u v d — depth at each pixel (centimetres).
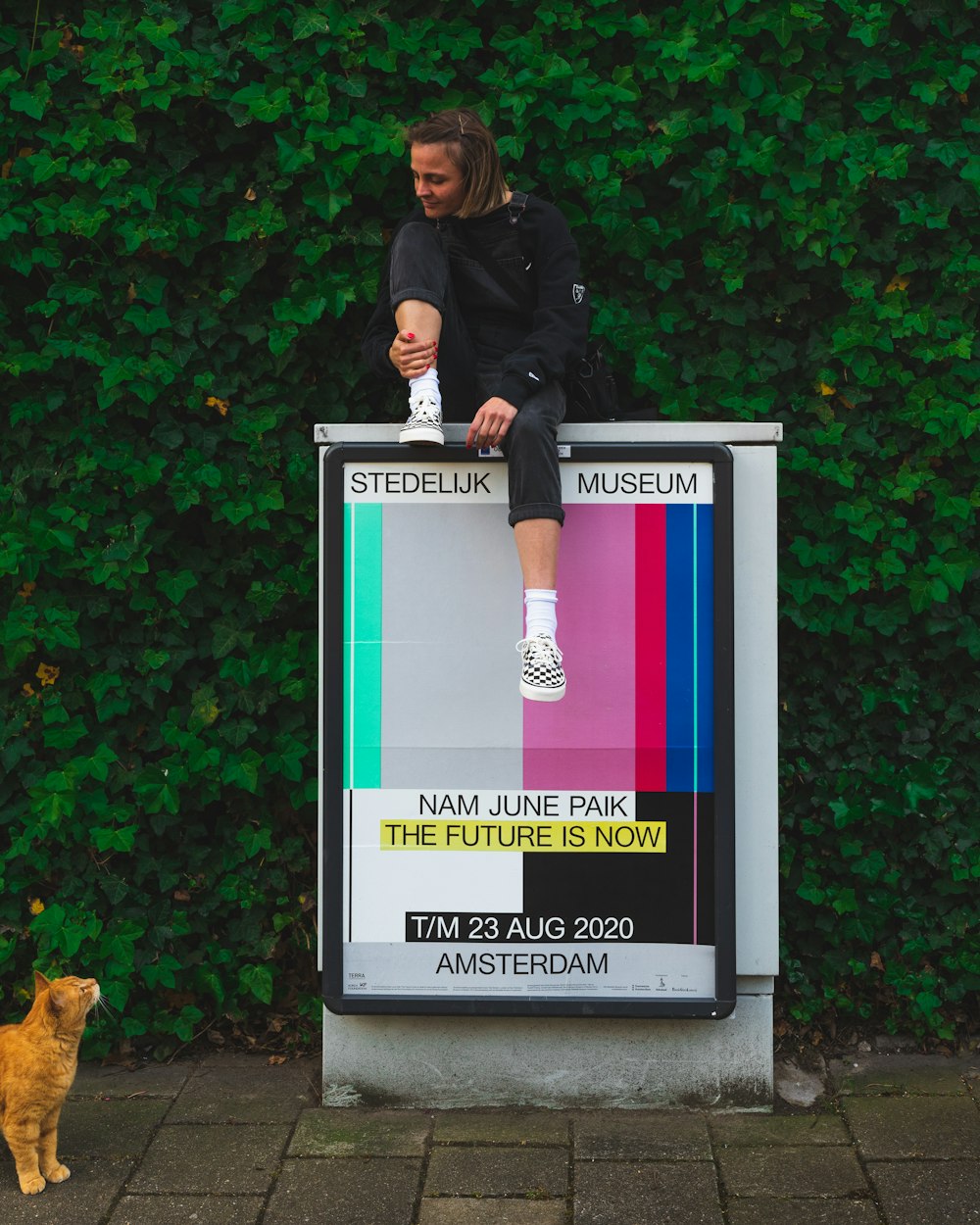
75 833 383
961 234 385
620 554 341
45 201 371
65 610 380
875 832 398
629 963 343
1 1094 307
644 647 341
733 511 342
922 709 395
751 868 349
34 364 375
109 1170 321
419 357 328
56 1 377
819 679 396
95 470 380
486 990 344
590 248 388
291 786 396
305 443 388
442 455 339
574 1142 334
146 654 384
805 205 381
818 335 390
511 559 341
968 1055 386
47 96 371
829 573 392
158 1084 371
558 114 375
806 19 372
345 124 377
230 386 385
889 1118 346
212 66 373
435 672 342
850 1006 393
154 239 372
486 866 344
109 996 379
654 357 384
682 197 380
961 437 388
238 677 383
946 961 394
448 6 381
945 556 386
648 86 383
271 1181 316
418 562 341
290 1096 363
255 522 380
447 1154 328
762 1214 300
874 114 379
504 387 323
